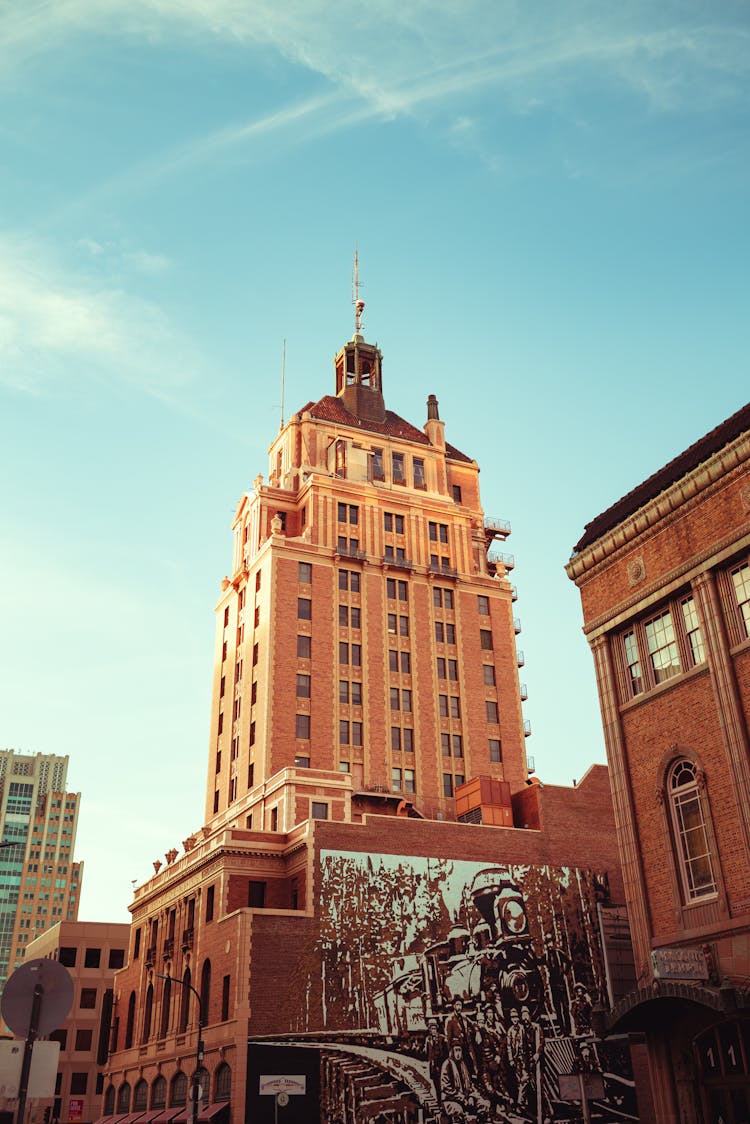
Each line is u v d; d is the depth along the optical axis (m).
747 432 31.25
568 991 62.53
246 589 88.88
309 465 93.25
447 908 62.34
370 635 85.06
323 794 70.44
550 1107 58.44
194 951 64.81
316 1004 56.38
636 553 35.84
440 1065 57.16
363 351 105.31
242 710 83.25
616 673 36.22
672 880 31.91
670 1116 30.34
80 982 103.25
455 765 83.06
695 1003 29.67
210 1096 56.12
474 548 98.00
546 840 68.75
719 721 31.08
